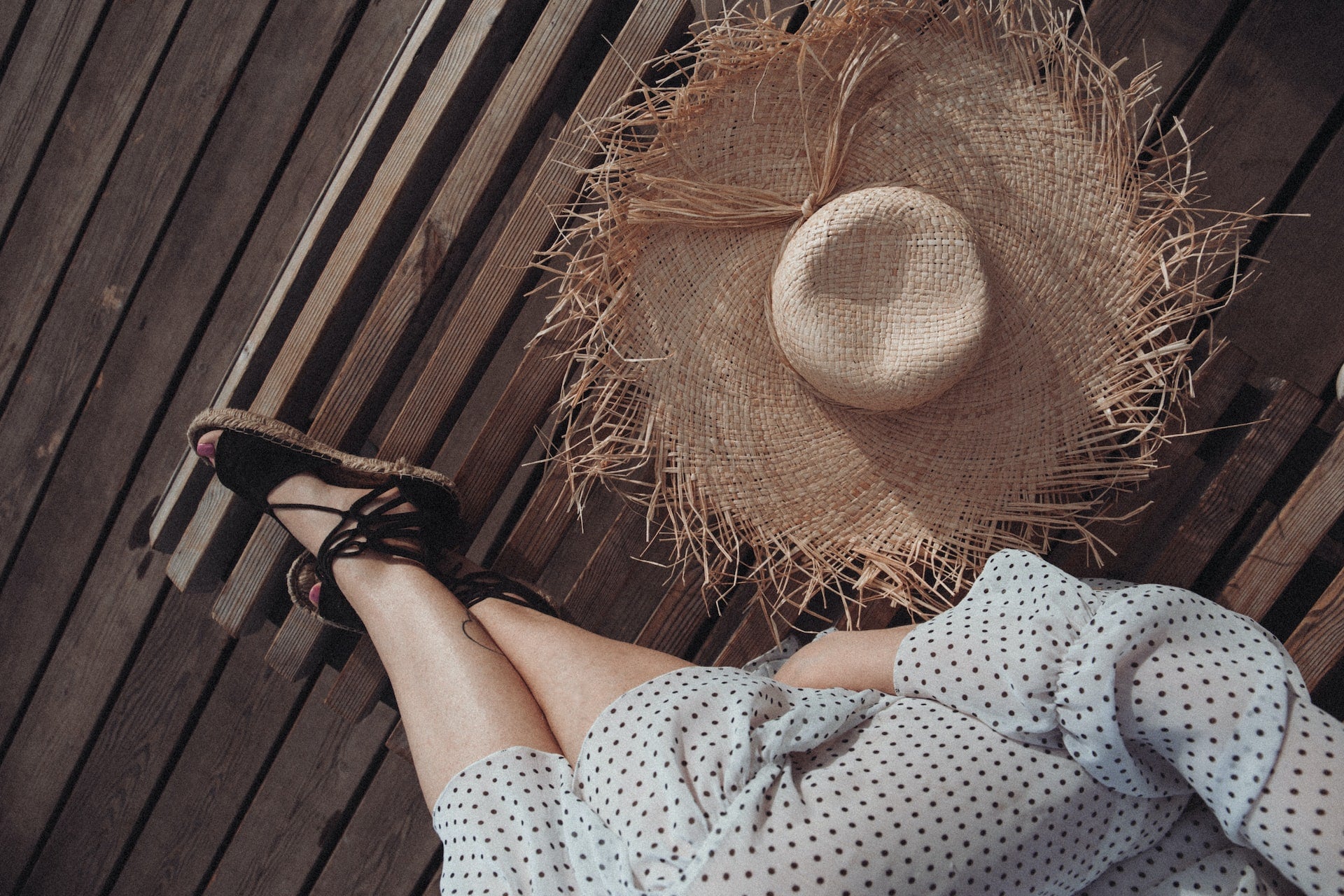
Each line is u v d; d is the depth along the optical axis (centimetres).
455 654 88
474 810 71
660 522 116
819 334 95
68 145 135
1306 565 110
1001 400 106
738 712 65
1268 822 55
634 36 104
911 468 108
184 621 141
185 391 138
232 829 143
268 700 141
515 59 113
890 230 92
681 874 59
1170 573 104
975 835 60
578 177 107
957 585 106
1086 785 62
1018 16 100
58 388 139
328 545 99
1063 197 102
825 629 114
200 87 132
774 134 104
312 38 130
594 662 84
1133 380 104
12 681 144
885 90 103
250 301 136
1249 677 56
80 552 141
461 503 110
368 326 109
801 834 59
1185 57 106
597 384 108
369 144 110
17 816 146
